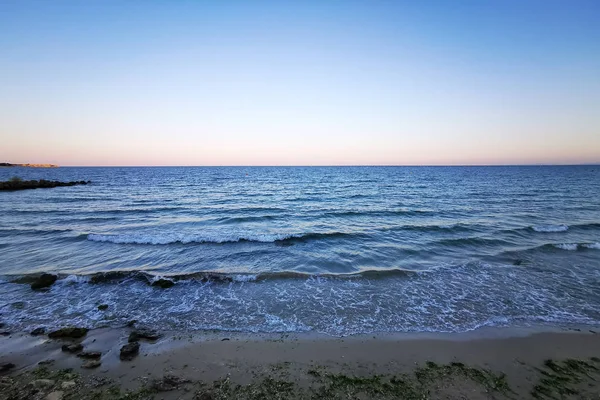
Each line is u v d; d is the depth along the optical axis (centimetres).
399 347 545
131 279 857
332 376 462
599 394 422
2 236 1352
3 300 731
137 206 2372
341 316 664
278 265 1002
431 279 874
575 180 5450
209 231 1490
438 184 4619
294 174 8344
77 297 753
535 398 415
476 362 500
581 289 807
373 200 2745
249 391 428
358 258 1075
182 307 706
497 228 1517
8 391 421
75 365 487
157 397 416
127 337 578
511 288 813
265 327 617
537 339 571
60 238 1320
